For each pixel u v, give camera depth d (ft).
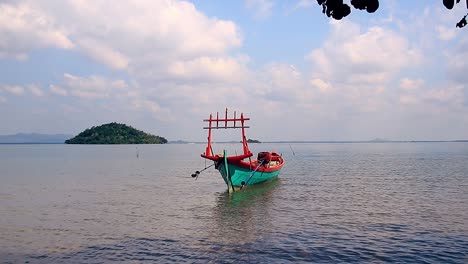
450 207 85.61
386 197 100.68
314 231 65.67
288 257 52.65
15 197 107.04
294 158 308.81
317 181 138.92
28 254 55.47
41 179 155.02
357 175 160.25
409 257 51.85
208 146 113.09
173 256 53.88
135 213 83.87
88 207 91.35
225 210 86.33
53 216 81.00
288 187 122.83
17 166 232.32
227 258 52.65
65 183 140.77
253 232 65.92
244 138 113.39
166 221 75.66
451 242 58.13
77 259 53.21
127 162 276.21
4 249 57.82
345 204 90.94
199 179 153.79
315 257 52.47
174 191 118.32
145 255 54.49
